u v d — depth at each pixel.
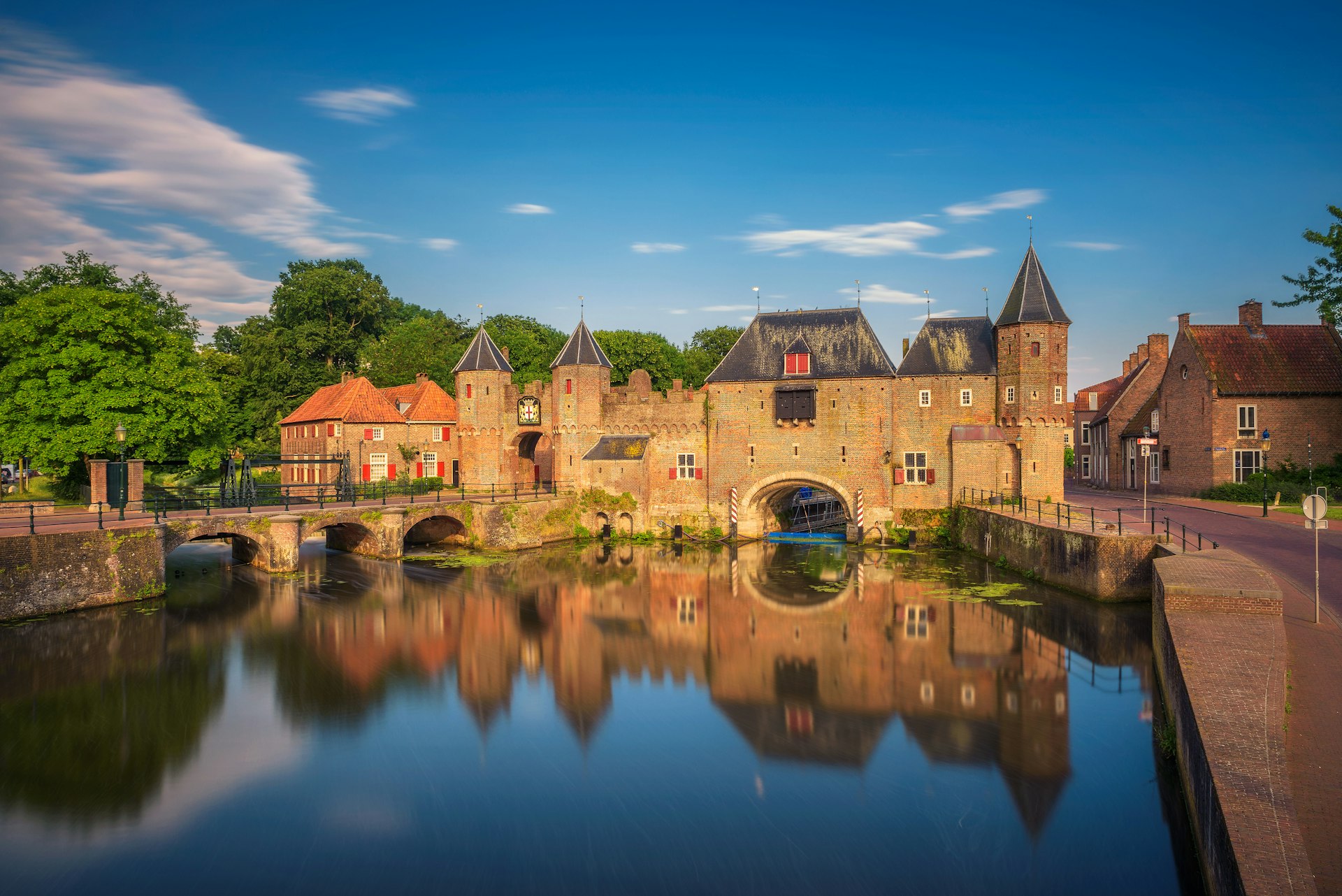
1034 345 43.09
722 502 48.84
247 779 16.91
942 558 40.84
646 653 26.06
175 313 55.84
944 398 45.34
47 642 25.00
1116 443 57.38
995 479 43.88
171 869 13.69
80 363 39.06
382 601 32.25
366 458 56.50
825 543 47.31
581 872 13.55
